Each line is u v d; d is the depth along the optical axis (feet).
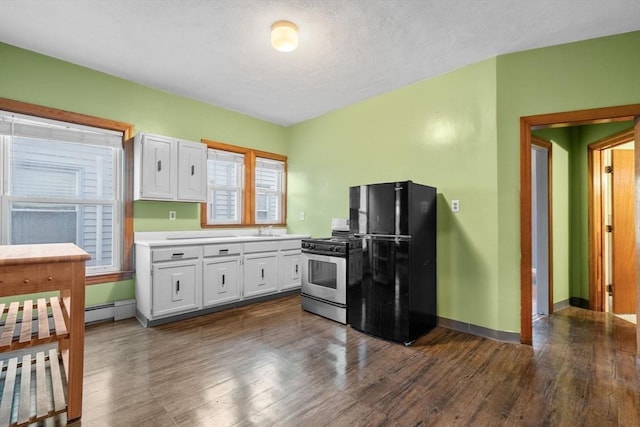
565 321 10.44
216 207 13.67
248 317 10.71
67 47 8.79
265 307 11.91
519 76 8.71
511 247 8.74
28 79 8.94
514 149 8.73
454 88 9.79
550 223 11.30
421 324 9.07
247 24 7.63
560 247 11.96
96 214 10.44
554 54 8.36
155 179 10.66
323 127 14.28
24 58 8.88
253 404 5.72
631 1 6.57
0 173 8.79
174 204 12.04
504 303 8.77
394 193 8.80
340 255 10.16
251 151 14.53
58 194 9.75
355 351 8.02
